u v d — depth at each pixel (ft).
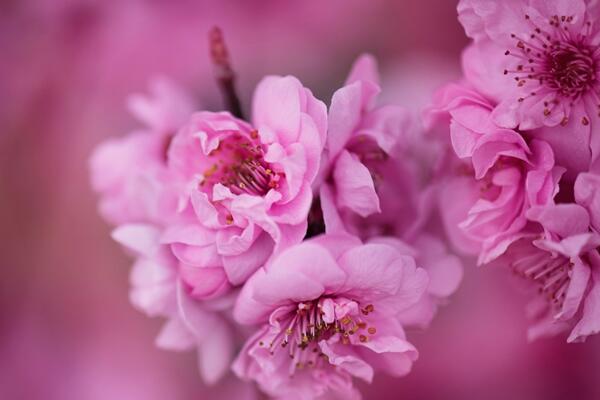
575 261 0.95
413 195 1.02
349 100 0.97
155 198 1.02
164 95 1.11
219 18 1.31
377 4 1.32
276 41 1.31
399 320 0.98
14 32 1.30
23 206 1.32
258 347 0.97
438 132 1.01
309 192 0.96
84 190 1.32
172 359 1.29
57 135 1.33
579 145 0.97
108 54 1.31
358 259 0.95
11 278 1.31
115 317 1.31
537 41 0.98
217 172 0.99
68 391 1.29
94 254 1.32
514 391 1.22
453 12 1.31
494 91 0.98
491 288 1.21
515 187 0.98
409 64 1.29
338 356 0.97
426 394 1.21
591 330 0.95
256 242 0.97
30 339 1.31
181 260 0.98
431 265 1.01
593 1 0.98
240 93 1.27
